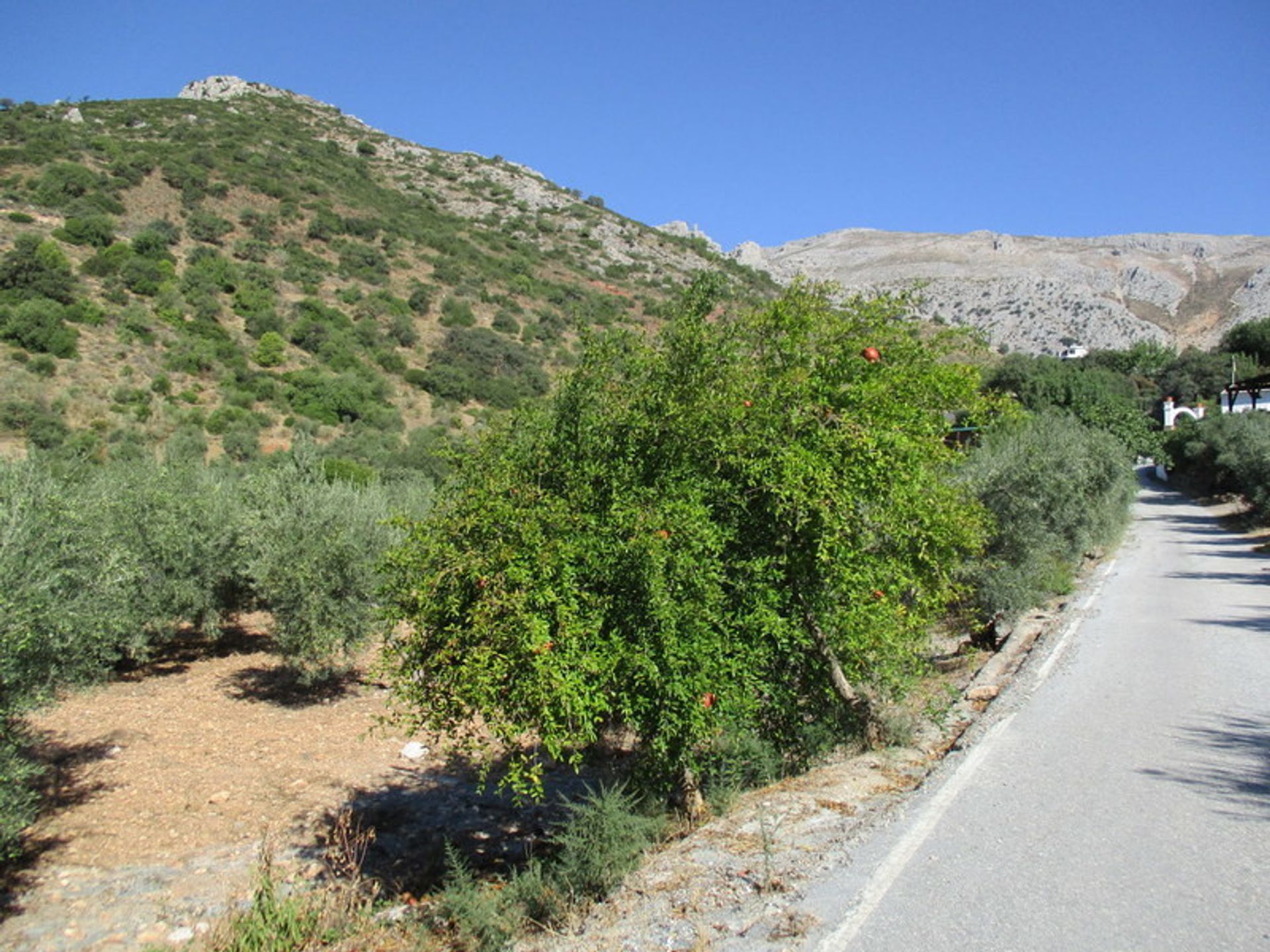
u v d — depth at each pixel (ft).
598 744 27.37
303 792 27.20
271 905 17.66
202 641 49.47
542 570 14.44
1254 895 11.96
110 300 123.03
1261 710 22.25
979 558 35.12
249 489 44.47
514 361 148.15
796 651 18.49
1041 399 134.21
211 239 159.53
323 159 249.34
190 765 29.27
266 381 116.47
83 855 22.43
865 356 17.17
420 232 206.69
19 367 99.04
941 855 13.96
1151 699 23.81
